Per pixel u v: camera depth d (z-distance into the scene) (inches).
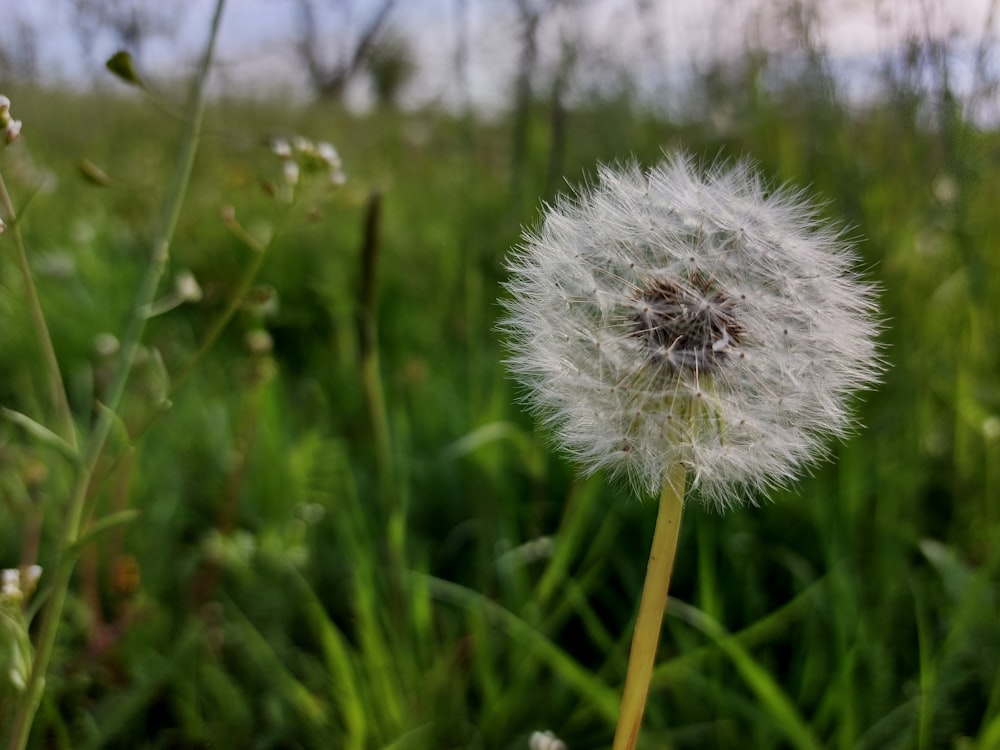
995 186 8.7
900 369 7.8
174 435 8.0
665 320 3.7
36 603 3.6
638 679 3.5
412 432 8.4
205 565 6.5
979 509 7.0
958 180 7.5
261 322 9.1
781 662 6.1
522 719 5.6
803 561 6.4
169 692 5.6
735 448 3.6
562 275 3.9
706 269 3.8
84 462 3.9
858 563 6.6
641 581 6.5
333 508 7.4
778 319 3.8
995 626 5.6
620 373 3.6
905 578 6.1
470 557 7.2
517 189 9.9
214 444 7.9
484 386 8.6
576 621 6.5
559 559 6.1
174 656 5.3
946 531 7.1
